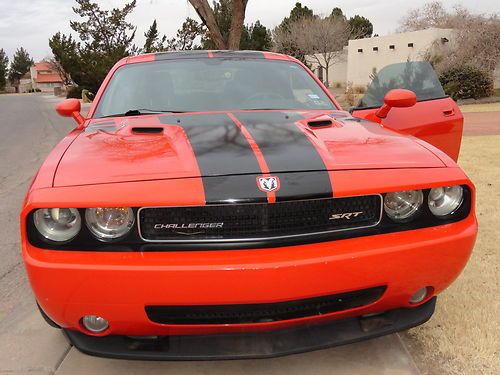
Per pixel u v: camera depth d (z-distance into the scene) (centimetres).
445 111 396
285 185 202
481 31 2330
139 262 190
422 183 213
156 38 3073
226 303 192
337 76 4403
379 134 264
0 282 355
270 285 191
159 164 213
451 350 251
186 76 344
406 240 208
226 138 241
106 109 321
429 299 232
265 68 362
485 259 356
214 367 244
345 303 213
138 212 194
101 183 201
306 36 4188
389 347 257
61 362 252
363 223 211
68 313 198
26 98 4972
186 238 197
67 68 3147
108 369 245
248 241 197
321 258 195
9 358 257
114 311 194
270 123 270
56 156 230
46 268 190
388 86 405
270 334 216
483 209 470
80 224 195
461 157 740
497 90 2553
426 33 3247
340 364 245
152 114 305
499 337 260
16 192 641
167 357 208
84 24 3191
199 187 198
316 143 238
